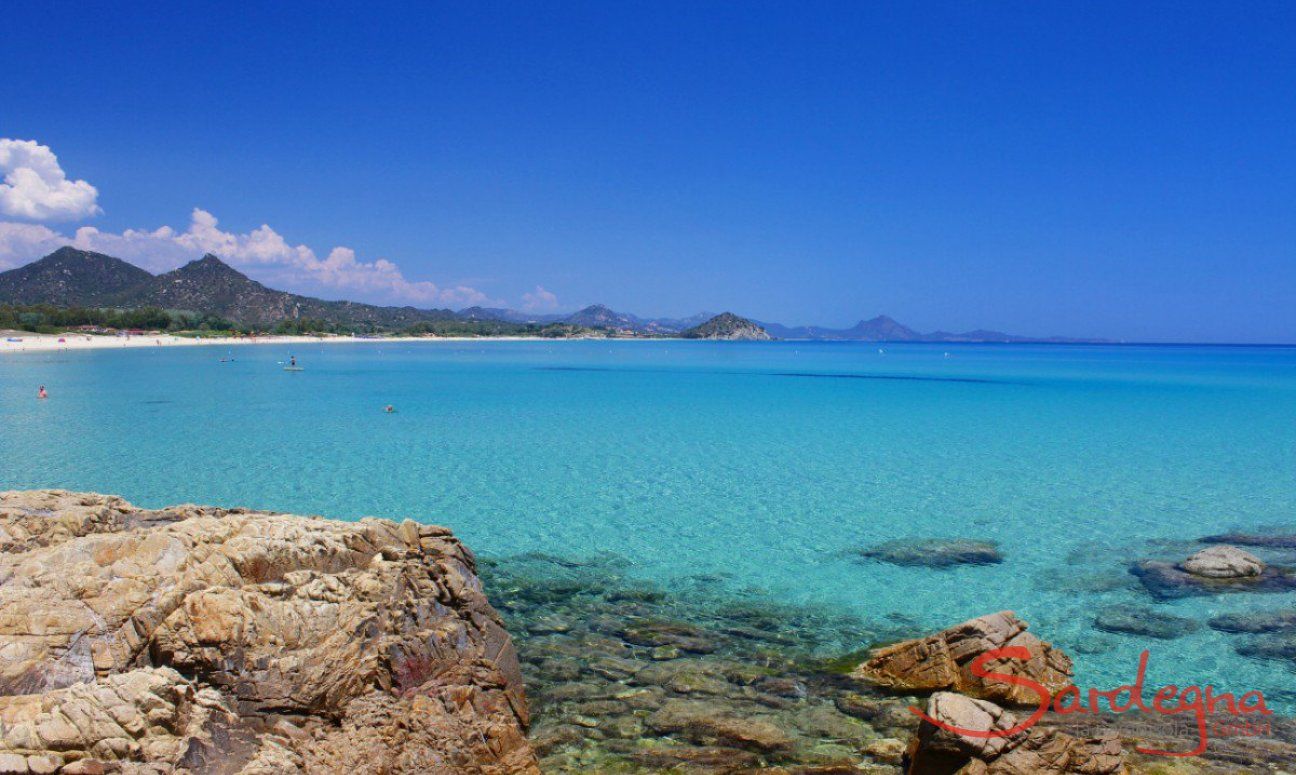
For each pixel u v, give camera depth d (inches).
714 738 386.3
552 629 530.0
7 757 269.6
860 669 462.6
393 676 376.5
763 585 626.8
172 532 391.9
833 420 1696.6
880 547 730.2
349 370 3452.3
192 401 1959.9
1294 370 3993.6
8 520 395.5
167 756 292.4
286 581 389.4
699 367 4291.3
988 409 1946.4
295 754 322.0
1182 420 1701.5
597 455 1214.9
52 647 327.3
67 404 1850.4
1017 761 328.2
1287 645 502.6
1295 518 832.3
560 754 372.2
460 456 1198.9
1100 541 749.3
